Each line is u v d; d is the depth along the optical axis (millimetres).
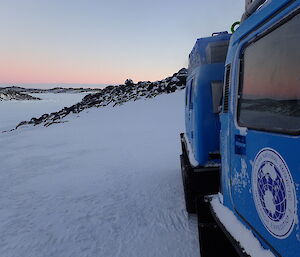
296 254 1541
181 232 5020
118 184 8664
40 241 5172
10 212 6840
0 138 28391
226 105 2768
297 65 1548
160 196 7078
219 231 2963
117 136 21188
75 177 10117
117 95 54688
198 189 4301
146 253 4453
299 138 1481
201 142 4266
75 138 22250
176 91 44750
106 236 5172
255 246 2014
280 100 1708
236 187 2436
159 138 18609
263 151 1896
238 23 2953
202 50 4266
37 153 16625
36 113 84062
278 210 1720
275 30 1807
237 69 2451
